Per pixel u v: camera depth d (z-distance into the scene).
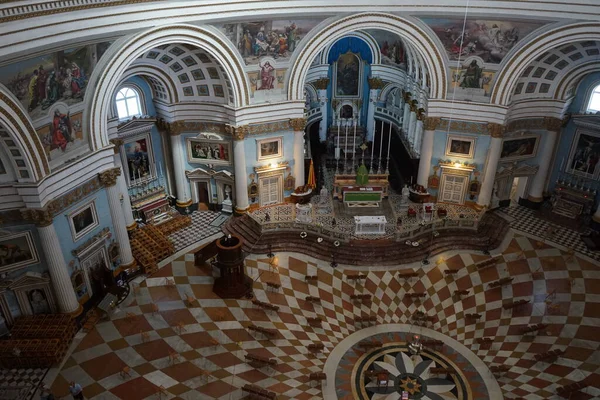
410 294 25.97
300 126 31.19
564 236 30.23
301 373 21.34
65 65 20.33
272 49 27.97
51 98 20.31
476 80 29.17
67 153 21.97
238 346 22.53
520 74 27.91
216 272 27.25
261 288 26.33
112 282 25.41
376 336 23.95
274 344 22.81
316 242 29.39
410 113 37.44
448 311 25.36
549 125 31.12
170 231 30.77
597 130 30.09
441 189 33.00
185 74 28.56
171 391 19.98
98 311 24.03
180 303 25.00
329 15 27.08
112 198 24.66
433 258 28.62
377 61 39.22
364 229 29.73
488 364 22.19
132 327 23.42
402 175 36.84
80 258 23.44
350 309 25.45
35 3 17.38
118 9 20.92
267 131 30.64
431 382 21.39
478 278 27.14
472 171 31.52
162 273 27.08
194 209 33.50
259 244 29.48
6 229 20.94
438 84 29.88
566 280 26.56
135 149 30.42
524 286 26.36
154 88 29.59
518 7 25.05
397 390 20.98
